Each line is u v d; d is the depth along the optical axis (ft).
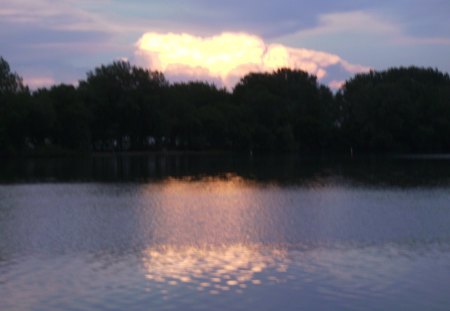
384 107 498.69
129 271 89.81
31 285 82.69
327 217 143.23
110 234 121.29
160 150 524.93
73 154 438.81
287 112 531.91
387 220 138.10
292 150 522.47
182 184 233.35
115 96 472.03
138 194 197.16
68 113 431.02
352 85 575.79
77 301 75.66
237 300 75.82
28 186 224.94
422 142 499.92
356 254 100.89
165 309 72.49
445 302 74.95
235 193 199.21
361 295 77.71
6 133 406.41
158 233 122.21
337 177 263.08
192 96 559.38
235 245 109.29
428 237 116.16
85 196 191.52
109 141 494.18
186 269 90.74
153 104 471.62
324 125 527.81
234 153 522.47
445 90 525.75
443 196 187.11
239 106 530.27
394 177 261.44
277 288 80.59
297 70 584.40
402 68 620.08
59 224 134.72
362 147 523.29
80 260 97.50
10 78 433.48
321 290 79.82
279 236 118.21
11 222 137.80
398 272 88.48
